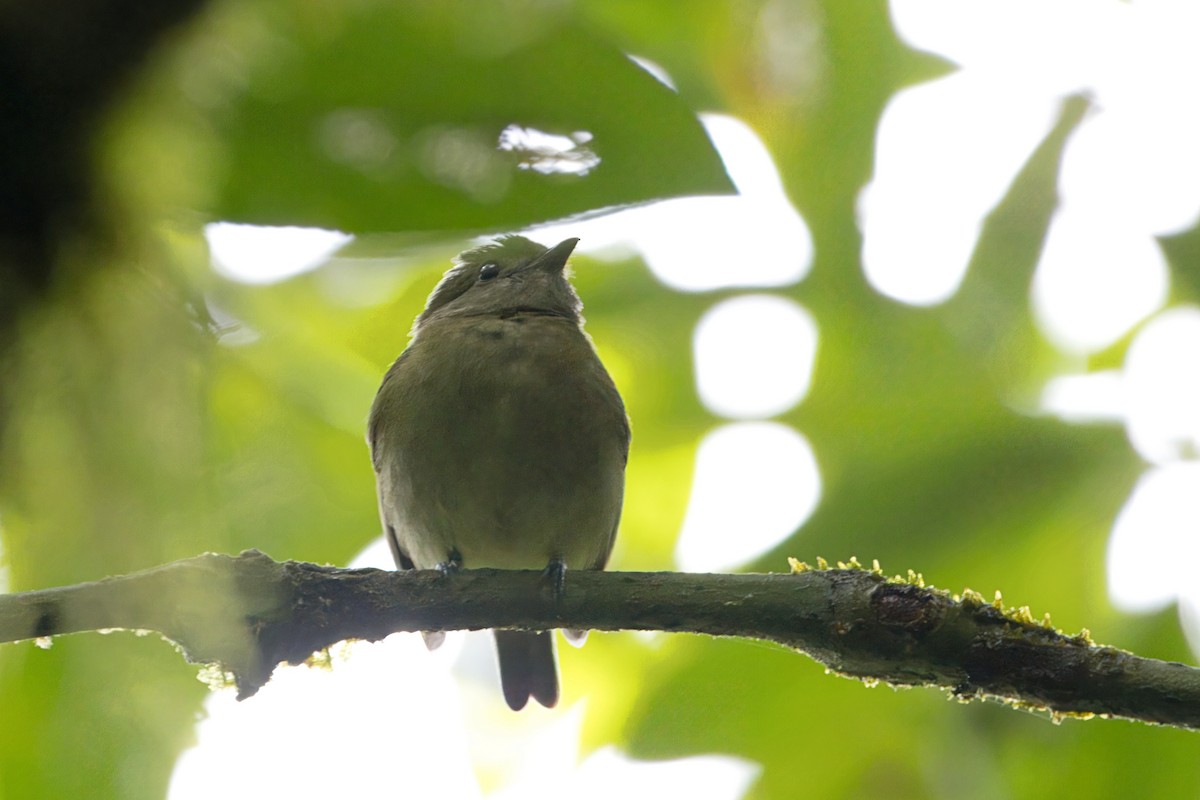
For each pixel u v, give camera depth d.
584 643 13.45
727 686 11.30
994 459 10.60
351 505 8.78
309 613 7.75
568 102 4.33
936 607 7.57
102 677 5.08
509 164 4.32
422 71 4.28
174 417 3.69
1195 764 10.91
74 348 3.57
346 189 4.26
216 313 4.39
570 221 4.27
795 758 11.41
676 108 4.33
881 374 11.94
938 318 12.09
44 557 3.58
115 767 4.99
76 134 3.36
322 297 10.02
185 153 3.71
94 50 3.22
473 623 8.37
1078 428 10.56
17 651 5.18
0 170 3.36
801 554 10.52
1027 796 11.28
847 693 11.35
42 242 3.49
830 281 12.14
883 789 11.45
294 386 8.46
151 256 3.70
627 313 14.23
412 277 13.79
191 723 5.05
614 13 8.78
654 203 4.29
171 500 3.66
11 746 5.02
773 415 12.25
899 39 11.59
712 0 9.08
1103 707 7.33
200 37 3.52
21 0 3.08
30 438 3.55
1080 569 10.38
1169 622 10.42
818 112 11.49
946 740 11.45
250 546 7.88
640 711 11.36
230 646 6.09
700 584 8.24
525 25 4.35
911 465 10.59
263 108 4.17
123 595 5.81
